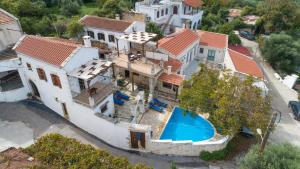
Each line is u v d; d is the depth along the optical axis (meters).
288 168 18.06
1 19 28.78
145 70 29.84
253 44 57.66
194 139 24.81
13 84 28.27
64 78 22.92
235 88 24.00
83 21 41.62
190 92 25.06
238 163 22.61
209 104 24.80
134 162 21.88
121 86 31.89
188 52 38.25
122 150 23.27
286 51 47.66
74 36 41.00
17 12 46.53
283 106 34.38
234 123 22.36
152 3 53.78
